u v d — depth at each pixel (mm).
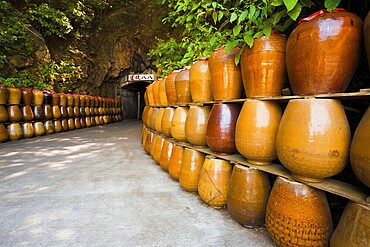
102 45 10797
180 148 2383
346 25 1009
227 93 1733
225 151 1797
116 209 1813
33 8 8344
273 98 1336
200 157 2088
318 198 1150
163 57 4777
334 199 1467
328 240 1126
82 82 9820
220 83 1733
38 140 5395
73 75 9086
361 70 1400
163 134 2979
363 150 897
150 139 3707
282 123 1210
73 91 9289
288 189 1205
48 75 7879
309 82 1101
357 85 1465
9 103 5137
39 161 3377
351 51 1025
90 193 2143
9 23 7086
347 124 1073
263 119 1396
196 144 2105
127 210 1795
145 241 1389
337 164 1057
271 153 1416
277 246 1323
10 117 5160
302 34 1095
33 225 1568
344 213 1019
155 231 1495
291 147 1130
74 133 6855
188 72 2381
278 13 1293
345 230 969
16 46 7062
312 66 1070
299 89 1165
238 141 1507
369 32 928
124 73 11320
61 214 1728
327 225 1132
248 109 1458
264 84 1386
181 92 2371
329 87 1069
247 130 1440
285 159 1178
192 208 1826
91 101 8992
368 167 877
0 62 6559
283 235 1186
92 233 1473
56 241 1387
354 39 1019
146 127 4383
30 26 7863
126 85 11320
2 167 3041
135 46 10391
